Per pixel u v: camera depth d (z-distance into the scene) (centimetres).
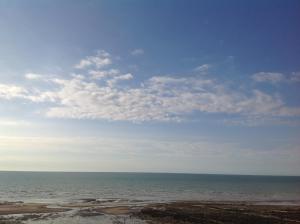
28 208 5856
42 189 11644
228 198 8975
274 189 13288
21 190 11012
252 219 4494
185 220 4566
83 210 5681
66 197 8700
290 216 4878
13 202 7038
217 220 4475
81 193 10162
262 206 6400
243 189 13100
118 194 9962
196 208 5769
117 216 5031
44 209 5766
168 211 5231
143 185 15150
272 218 4631
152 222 4494
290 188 14162
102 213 5338
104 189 12162
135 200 7925
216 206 6172
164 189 12606
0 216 4944
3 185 13600
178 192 11131
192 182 19025
